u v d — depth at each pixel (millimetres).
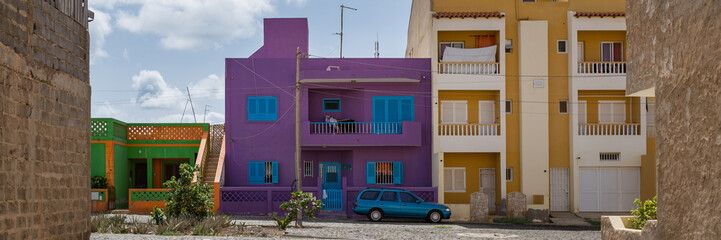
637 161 33438
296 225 24469
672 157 8531
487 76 33312
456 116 34312
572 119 33312
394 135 33625
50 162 11961
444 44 34469
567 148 33719
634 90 9875
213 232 20469
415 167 34312
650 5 9312
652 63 9234
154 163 36875
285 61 34688
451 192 34500
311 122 34281
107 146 32656
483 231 24000
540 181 33219
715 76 7492
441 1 34438
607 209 33625
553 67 33781
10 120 10320
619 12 33281
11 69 10352
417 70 33938
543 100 33469
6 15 10281
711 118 7582
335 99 34938
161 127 35656
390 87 34531
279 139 34594
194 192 24672
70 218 12922
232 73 34781
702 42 7793
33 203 11195
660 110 8898
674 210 8477
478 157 34594
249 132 34625
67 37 12906
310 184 34875
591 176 33688
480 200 30875
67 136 12805
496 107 33875
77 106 13383
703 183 7766
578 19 33344
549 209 33531
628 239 10070
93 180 32406
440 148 33250
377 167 34344
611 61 33812
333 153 35219
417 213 29484
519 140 33750
